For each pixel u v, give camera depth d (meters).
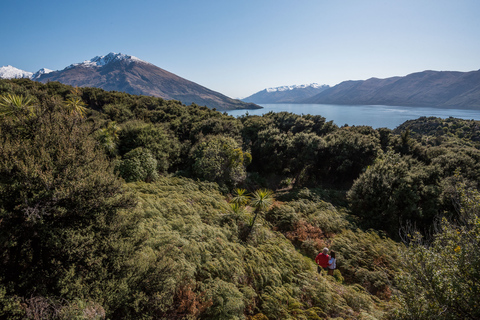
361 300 8.02
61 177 4.50
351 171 26.36
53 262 4.08
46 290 3.92
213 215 11.98
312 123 36.41
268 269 8.39
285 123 37.88
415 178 16.41
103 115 31.28
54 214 4.20
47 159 4.59
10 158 4.24
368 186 16.88
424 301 4.77
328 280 9.12
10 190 4.02
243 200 12.55
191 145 25.59
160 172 18.81
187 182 16.44
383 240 13.27
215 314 5.75
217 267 7.26
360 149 25.73
